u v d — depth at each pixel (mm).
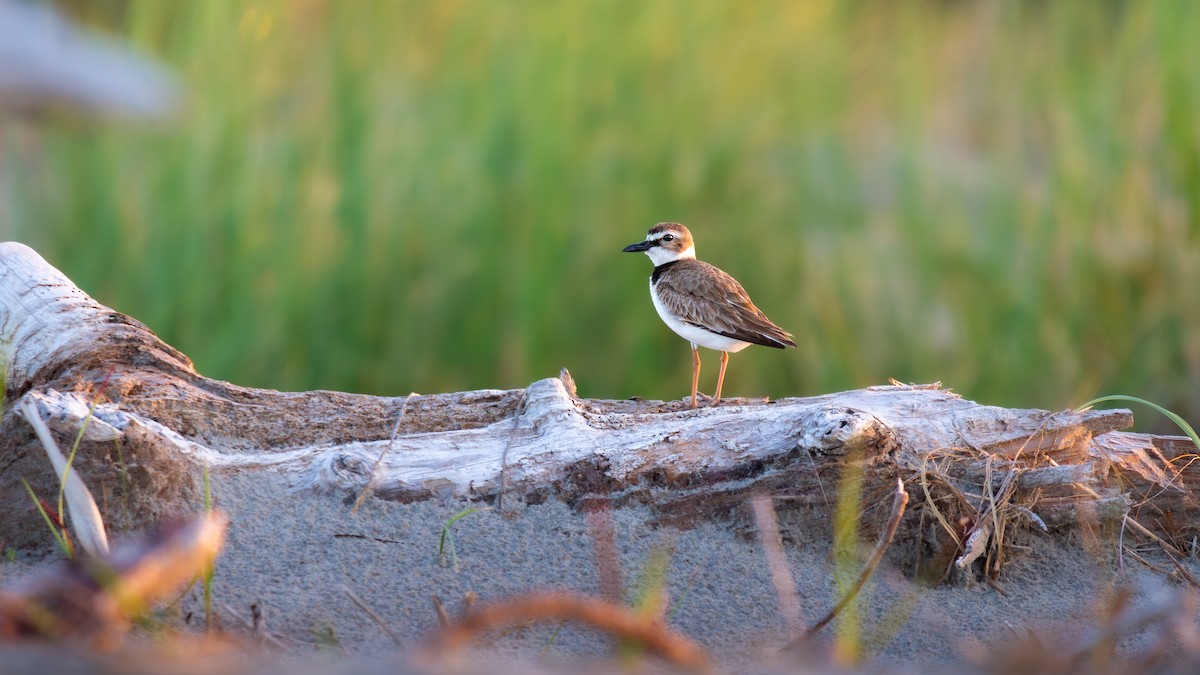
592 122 12539
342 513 5227
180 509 5062
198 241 11656
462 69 12602
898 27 14719
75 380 5969
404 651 4164
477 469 5473
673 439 5574
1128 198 12430
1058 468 5531
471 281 11797
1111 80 12875
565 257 11898
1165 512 5930
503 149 12102
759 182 12750
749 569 5133
